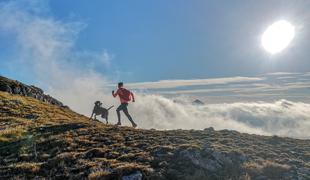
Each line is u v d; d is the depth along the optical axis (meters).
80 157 18.44
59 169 16.75
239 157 18.34
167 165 16.56
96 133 24.59
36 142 22.12
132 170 15.55
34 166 17.11
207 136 24.95
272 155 19.88
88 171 16.03
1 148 21.53
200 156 17.50
